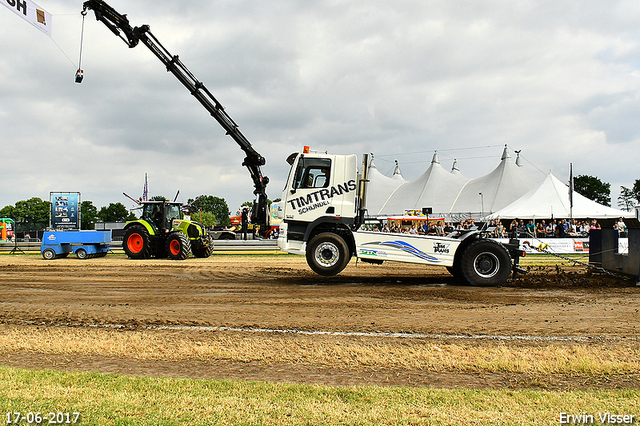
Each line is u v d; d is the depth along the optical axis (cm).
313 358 435
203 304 719
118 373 394
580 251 1903
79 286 936
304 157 953
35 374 380
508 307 686
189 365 417
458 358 430
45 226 3875
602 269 977
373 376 388
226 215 13188
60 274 1168
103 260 1658
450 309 672
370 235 916
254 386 354
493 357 431
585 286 898
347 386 359
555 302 727
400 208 4538
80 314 644
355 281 1005
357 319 606
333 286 918
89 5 1115
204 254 1831
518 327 559
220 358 438
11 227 3709
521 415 303
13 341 489
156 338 505
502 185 3959
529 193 2788
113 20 1166
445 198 4291
